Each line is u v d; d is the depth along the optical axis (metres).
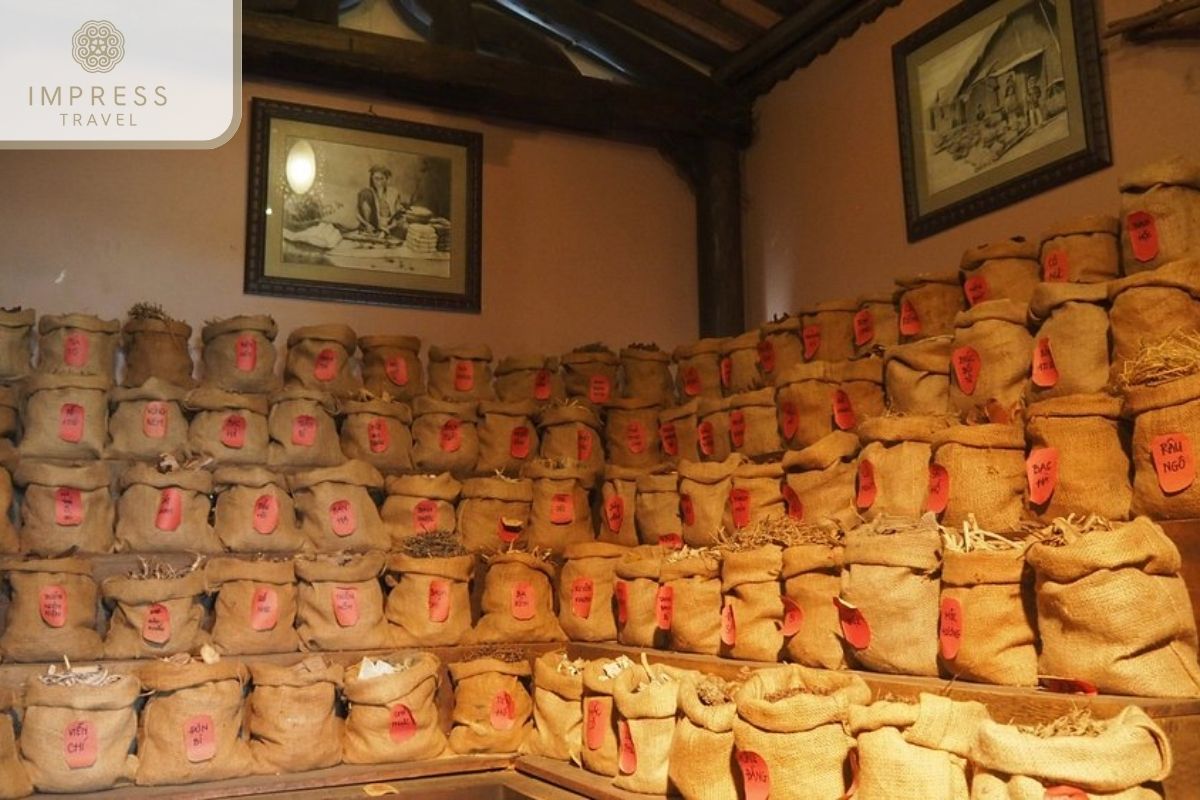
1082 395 2.72
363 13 5.54
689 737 2.81
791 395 3.88
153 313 4.59
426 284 5.38
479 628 4.09
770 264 5.70
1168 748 2.00
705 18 5.72
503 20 5.73
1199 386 2.45
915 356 3.52
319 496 4.14
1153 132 3.73
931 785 2.24
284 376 4.79
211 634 3.75
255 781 3.38
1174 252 3.07
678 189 6.13
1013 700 2.36
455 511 4.48
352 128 5.35
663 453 4.77
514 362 5.09
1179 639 2.27
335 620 3.86
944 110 4.59
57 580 3.57
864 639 2.80
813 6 5.34
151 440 4.14
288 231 5.13
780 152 5.69
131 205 4.87
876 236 4.95
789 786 2.48
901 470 3.15
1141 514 2.54
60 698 3.21
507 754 3.78
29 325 4.30
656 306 5.92
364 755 3.59
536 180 5.76
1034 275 3.59
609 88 5.61
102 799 3.15
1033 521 2.77
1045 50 4.13
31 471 3.79
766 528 3.42
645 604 3.77
